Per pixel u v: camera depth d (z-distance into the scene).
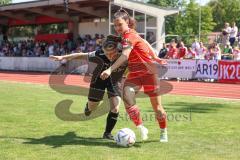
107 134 9.09
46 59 39.69
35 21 48.06
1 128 10.19
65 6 36.75
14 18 48.00
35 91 19.89
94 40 37.41
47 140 8.86
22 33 50.81
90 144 8.52
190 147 8.34
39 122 11.05
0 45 50.00
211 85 25.53
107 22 39.84
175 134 9.63
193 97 18.80
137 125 8.80
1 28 53.19
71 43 40.19
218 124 11.07
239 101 17.28
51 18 45.72
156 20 37.84
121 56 7.88
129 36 8.05
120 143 8.30
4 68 44.09
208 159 7.45
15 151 7.84
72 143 8.59
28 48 45.25
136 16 37.91
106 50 8.62
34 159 7.30
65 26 44.53
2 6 44.72
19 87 22.44
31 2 40.75
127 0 36.22
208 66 28.09
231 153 7.89
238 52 28.31
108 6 37.69
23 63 41.97
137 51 8.27
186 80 29.05
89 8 38.78
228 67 27.02
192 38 41.38
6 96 17.45
